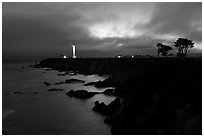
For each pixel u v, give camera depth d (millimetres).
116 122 26281
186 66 28906
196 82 24453
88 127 27172
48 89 57219
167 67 30766
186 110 20609
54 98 45500
